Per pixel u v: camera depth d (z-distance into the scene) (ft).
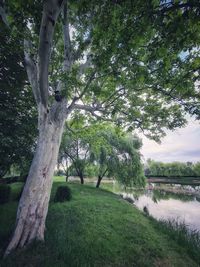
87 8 12.75
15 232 15.42
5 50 25.85
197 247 20.63
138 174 62.18
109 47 13.92
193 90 19.53
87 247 17.02
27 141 29.48
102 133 62.18
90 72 22.75
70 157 70.13
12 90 27.84
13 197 38.40
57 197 36.68
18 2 11.25
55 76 20.93
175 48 11.68
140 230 23.44
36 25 14.17
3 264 13.10
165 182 154.40
